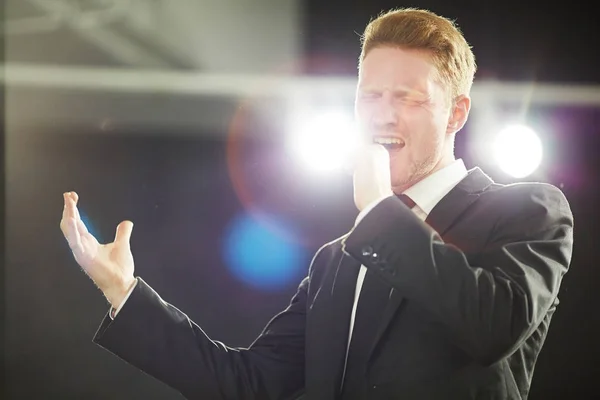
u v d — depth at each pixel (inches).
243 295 239.0
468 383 81.1
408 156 87.6
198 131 239.9
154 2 235.8
